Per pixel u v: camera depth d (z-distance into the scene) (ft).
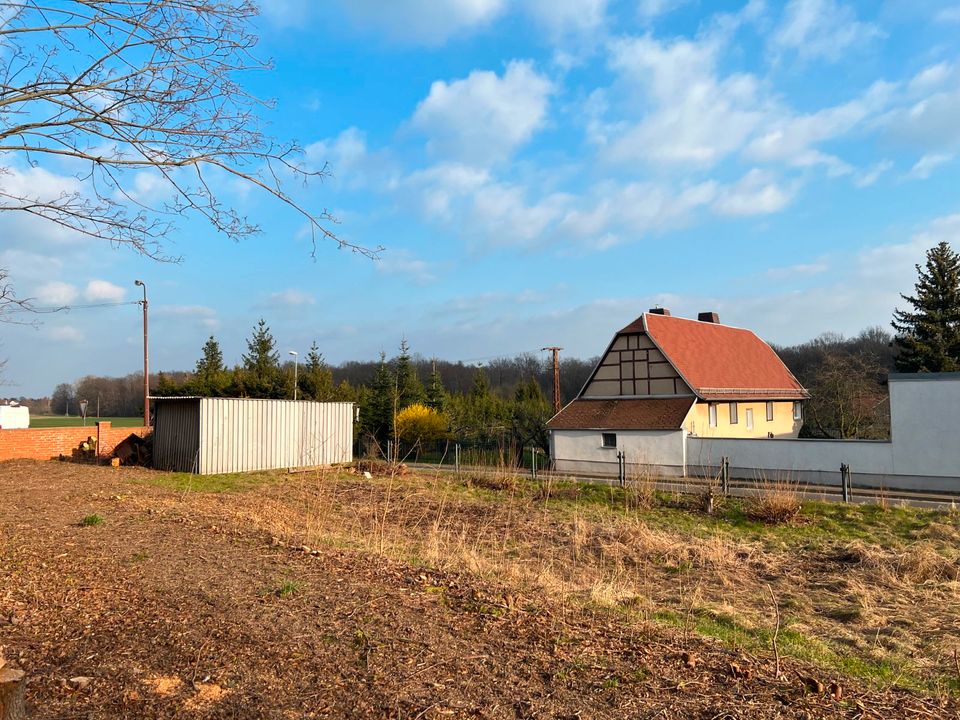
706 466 81.61
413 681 13.92
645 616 20.65
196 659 14.74
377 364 144.46
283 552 26.22
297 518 40.11
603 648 16.34
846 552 37.60
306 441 80.02
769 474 76.23
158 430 75.36
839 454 71.51
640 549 37.01
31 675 13.74
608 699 13.34
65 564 23.13
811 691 14.15
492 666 14.89
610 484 65.51
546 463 95.71
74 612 17.87
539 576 26.61
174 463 72.69
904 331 126.00
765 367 115.65
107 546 26.63
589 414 95.09
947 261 121.80
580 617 19.26
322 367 143.64
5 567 22.35
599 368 99.50
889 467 68.54
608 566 33.27
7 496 45.50
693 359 97.66
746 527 46.91
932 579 30.68
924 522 45.01
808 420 119.34
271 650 15.34
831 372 110.11
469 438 115.14
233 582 21.29
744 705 13.23
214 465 70.54
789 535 43.88
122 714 12.14
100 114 15.58
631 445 87.71
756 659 16.37
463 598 20.34
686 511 52.21
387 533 38.50
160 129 15.87
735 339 118.11
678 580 30.86
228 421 72.18
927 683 16.43
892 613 25.03
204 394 133.39
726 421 96.27
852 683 15.28
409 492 59.06
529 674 14.51
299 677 13.97
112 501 42.55
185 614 17.81
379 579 22.35
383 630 16.90
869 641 21.31
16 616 17.38
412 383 145.89
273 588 20.63
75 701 12.63
